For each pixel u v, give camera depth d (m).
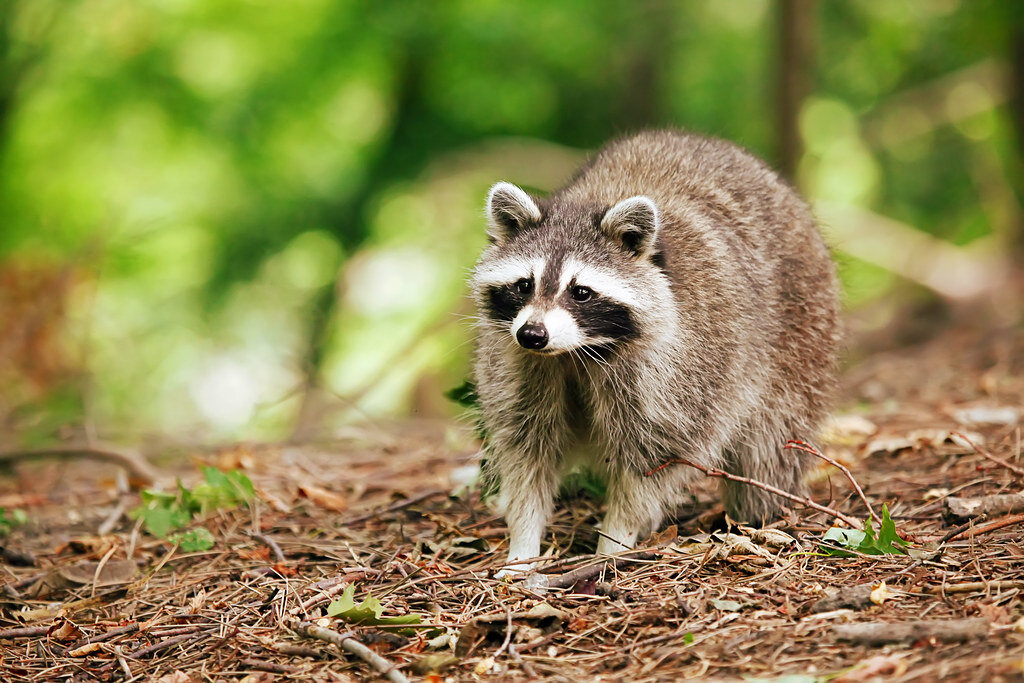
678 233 8.42
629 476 8.17
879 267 28.58
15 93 24.45
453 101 28.47
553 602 7.04
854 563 7.18
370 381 15.89
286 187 28.97
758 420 8.73
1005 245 24.78
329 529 9.27
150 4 26.92
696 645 6.17
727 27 29.42
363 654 6.36
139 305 27.98
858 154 31.08
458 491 9.59
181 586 8.27
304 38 28.00
